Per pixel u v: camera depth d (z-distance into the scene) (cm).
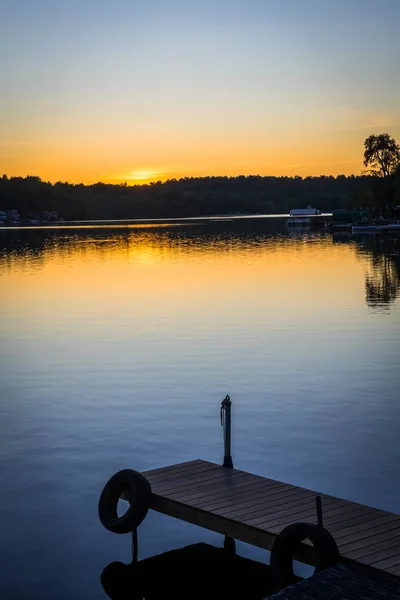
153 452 1424
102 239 10819
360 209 13862
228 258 6175
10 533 1105
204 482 1095
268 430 1540
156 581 976
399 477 1277
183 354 2283
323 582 820
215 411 1681
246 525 941
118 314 3127
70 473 1329
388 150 13150
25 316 3152
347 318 2894
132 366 2139
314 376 1977
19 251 8044
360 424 1569
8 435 1541
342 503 1007
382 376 1961
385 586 808
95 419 1641
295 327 2705
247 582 974
